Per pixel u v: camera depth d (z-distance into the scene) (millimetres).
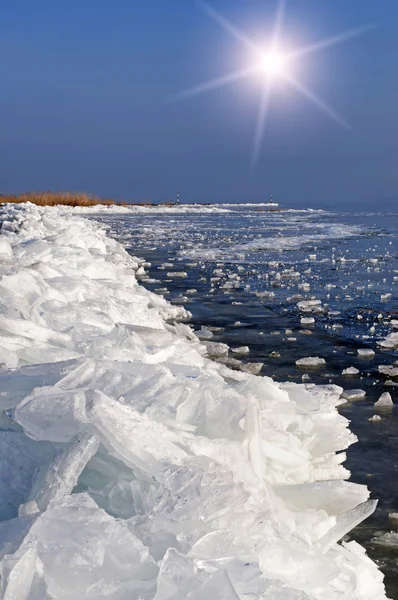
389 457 3465
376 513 2842
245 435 2453
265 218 42219
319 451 3117
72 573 1485
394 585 2295
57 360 3184
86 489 1982
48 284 4652
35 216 13859
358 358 5668
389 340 6188
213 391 2703
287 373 5184
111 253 12406
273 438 2748
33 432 2066
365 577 2135
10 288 4262
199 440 2254
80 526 1623
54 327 3893
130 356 3340
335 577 1912
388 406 4316
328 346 6141
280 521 2146
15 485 1994
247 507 1998
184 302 8789
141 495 1876
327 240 21344
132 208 54375
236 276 11594
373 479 3186
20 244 7105
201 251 16938
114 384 2539
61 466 1900
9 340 3209
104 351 3305
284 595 1572
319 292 9891
